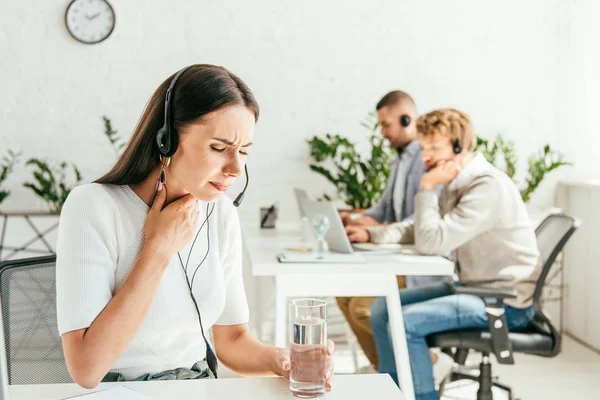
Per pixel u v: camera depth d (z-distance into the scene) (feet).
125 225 4.16
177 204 4.07
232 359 4.62
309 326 3.45
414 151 11.03
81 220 4.01
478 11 13.41
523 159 13.57
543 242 8.52
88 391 3.63
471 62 13.44
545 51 13.48
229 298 4.72
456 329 7.84
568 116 13.39
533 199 13.56
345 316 10.89
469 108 13.48
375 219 11.58
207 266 4.45
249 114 4.01
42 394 3.58
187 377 4.28
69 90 12.82
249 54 13.10
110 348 3.73
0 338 2.81
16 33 12.69
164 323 4.24
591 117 13.09
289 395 3.51
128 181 4.24
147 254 3.93
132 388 3.60
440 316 7.78
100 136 12.92
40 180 12.28
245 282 12.34
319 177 13.28
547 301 13.64
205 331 4.47
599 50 12.87
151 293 3.89
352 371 11.37
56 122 12.83
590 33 12.94
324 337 3.48
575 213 13.20
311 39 13.19
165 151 4.01
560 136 13.52
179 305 4.29
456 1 13.37
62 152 12.85
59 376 4.38
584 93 13.14
